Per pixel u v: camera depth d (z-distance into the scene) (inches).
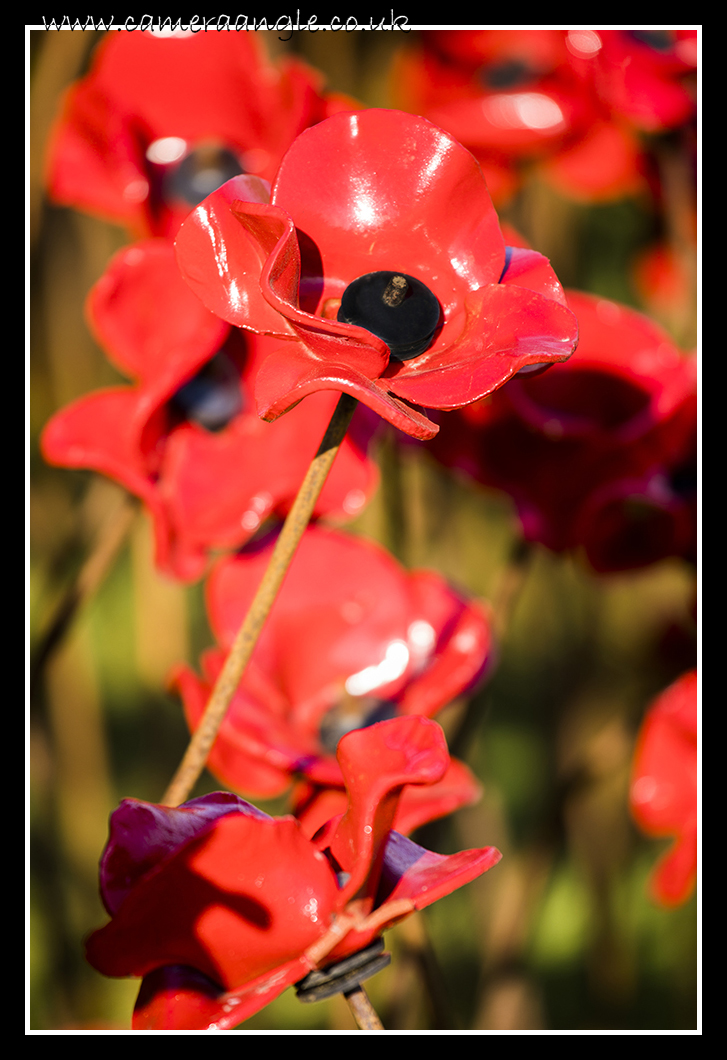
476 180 45.9
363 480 55.0
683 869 56.4
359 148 46.0
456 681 55.4
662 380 55.6
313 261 46.2
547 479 55.7
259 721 53.7
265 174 55.8
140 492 53.9
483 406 55.3
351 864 46.3
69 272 69.7
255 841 45.8
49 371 68.7
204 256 45.3
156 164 56.3
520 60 59.2
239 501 54.6
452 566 73.7
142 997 46.3
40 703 68.2
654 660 70.1
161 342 54.1
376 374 44.6
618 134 60.1
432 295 45.6
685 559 56.4
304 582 56.2
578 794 64.2
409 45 62.1
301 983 46.4
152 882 45.6
